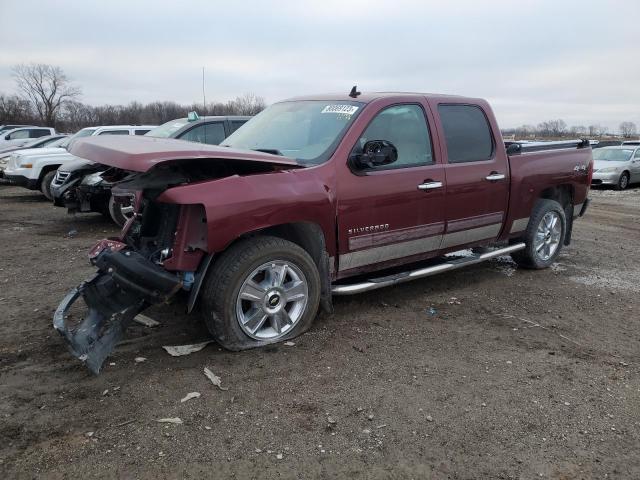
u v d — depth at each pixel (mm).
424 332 4402
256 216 3662
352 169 4266
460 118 5254
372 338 4230
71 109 73438
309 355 3883
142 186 3564
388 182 4465
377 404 3268
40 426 2945
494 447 2895
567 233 6840
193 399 3252
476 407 3275
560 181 6332
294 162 4008
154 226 3904
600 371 3814
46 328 4289
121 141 4008
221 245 3553
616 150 20672
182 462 2686
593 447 2924
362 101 4617
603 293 5664
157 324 4340
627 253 7781
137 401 3213
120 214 8148
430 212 4832
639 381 3684
